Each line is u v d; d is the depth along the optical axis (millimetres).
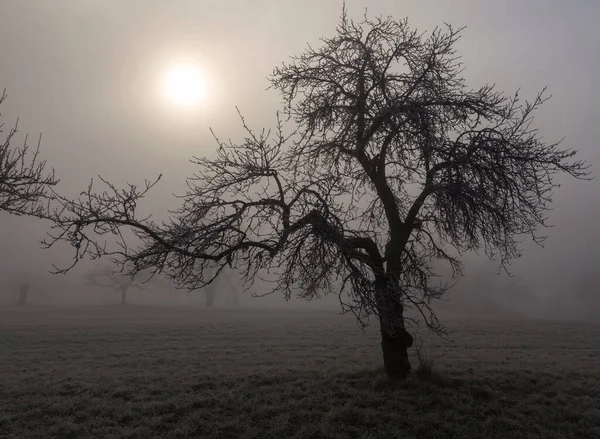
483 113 11172
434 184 10258
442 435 9188
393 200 12352
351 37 12680
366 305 8766
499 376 13094
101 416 10422
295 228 9406
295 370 14484
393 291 9945
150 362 17969
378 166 12391
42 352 22312
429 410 10203
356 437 9141
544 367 15555
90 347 24078
